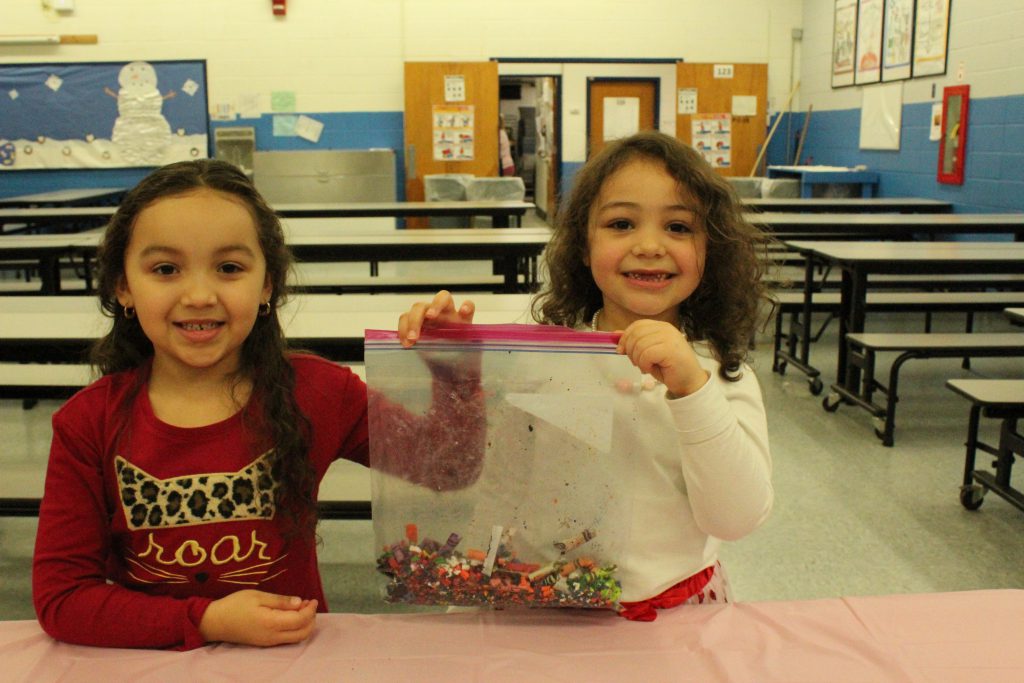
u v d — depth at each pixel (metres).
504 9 9.15
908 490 3.11
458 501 0.92
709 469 0.95
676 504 1.08
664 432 1.06
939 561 2.56
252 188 1.01
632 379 0.90
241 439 1.03
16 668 0.88
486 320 2.37
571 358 0.90
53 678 0.86
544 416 0.90
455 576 0.92
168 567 1.02
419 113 8.99
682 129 9.37
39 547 0.98
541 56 9.27
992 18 6.28
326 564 2.54
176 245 0.93
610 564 0.92
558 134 9.48
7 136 8.88
